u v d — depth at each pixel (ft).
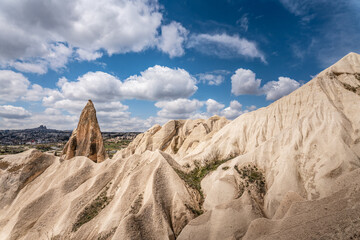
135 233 85.56
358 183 65.36
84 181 141.59
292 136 122.42
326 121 114.52
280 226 67.10
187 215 100.17
